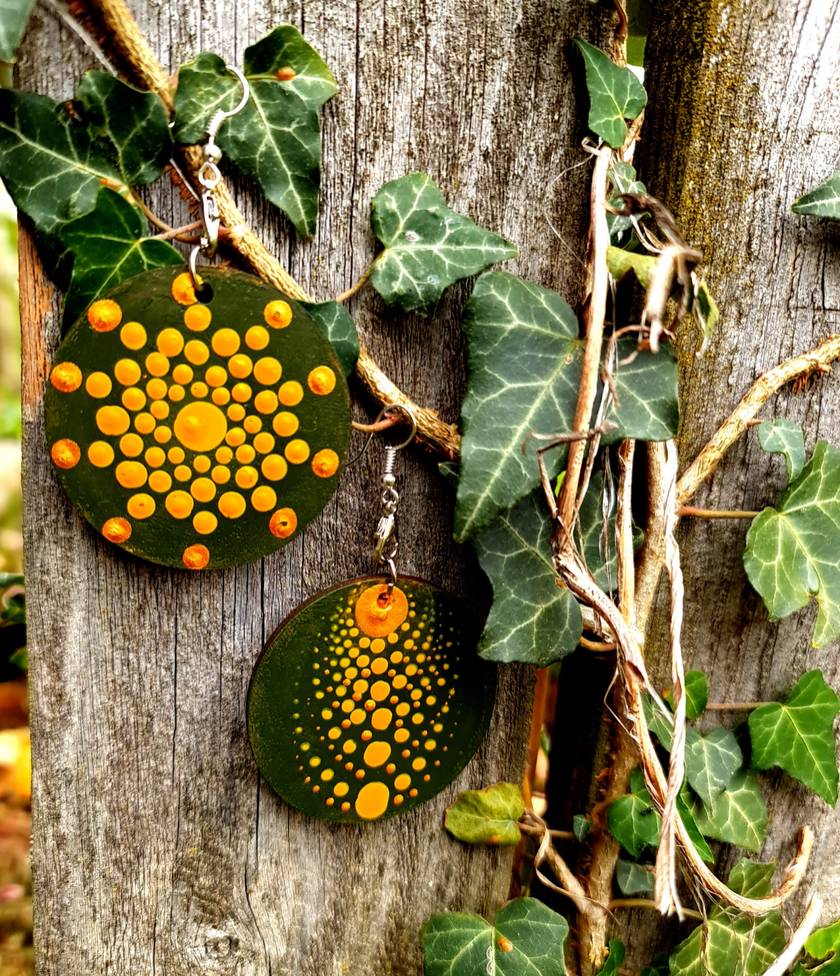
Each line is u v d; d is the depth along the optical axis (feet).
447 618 0.53
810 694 0.61
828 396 0.58
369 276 0.48
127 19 0.43
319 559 0.52
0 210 2.38
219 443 0.46
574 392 0.47
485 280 0.47
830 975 0.67
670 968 0.62
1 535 2.11
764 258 0.54
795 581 0.56
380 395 0.50
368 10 0.46
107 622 0.50
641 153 0.55
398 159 0.48
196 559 0.47
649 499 0.54
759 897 0.64
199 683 0.52
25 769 1.30
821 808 0.65
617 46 0.49
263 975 0.58
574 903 0.64
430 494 0.53
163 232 0.45
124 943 0.55
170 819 0.54
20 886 1.11
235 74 0.44
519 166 0.50
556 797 0.69
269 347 0.45
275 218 0.47
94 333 0.43
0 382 2.83
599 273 0.45
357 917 0.59
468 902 0.61
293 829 0.56
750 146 0.52
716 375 0.56
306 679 0.52
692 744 0.59
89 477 0.45
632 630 0.51
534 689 0.58
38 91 0.43
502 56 0.48
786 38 0.51
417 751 0.55
